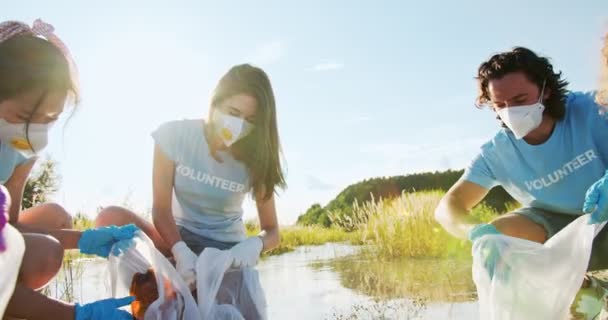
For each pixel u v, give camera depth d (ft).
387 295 13.50
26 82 6.75
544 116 9.32
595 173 9.24
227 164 9.37
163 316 7.59
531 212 9.98
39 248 6.94
